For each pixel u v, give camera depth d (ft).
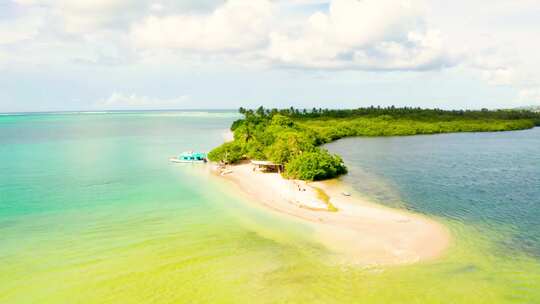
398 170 247.70
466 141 438.81
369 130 533.55
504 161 285.64
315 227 136.26
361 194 183.21
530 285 96.53
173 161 279.49
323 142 424.87
